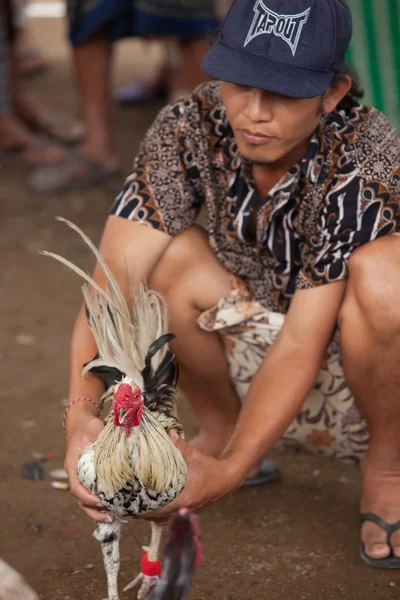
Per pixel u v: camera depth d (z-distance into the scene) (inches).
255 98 171.0
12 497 226.7
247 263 204.4
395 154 189.8
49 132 550.0
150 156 196.7
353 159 185.2
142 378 181.8
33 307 354.0
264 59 172.9
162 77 619.5
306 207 188.7
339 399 206.4
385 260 181.2
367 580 196.1
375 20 342.6
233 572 198.8
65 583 193.8
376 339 183.2
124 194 196.4
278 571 199.5
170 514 170.2
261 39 173.9
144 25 439.5
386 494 204.5
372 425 200.7
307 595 190.9
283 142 174.7
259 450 179.9
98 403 184.4
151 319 186.9
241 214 196.4
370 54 347.9
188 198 197.0
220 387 217.9
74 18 449.4
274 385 183.8
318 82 171.8
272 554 206.2
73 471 169.9
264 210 191.6
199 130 194.1
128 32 453.7
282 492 233.8
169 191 194.2
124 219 194.1
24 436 258.2
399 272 180.1
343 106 191.5
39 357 311.7
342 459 221.1
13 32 520.1
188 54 457.7
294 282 200.7
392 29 341.7
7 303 357.1
